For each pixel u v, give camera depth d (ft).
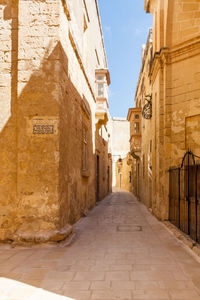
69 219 22.61
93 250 15.96
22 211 17.54
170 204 25.73
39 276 11.59
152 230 22.48
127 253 15.26
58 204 17.51
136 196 65.00
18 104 18.26
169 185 26.17
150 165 37.60
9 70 18.92
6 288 10.32
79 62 27.68
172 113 26.73
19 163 17.89
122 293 9.89
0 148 18.43
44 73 18.37
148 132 39.78
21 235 16.90
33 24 18.72
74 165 25.09
